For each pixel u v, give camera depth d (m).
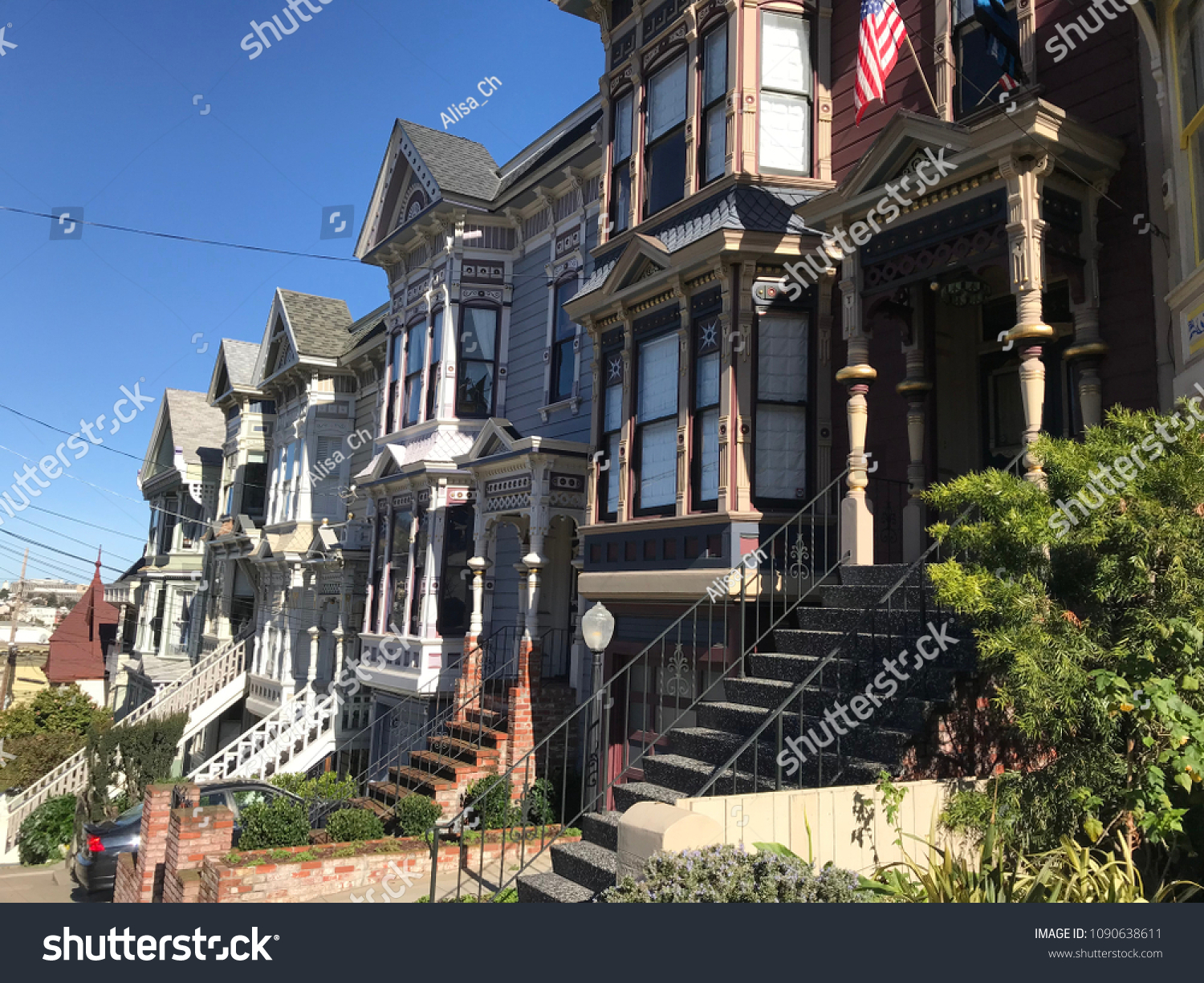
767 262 10.45
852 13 11.07
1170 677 5.06
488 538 15.82
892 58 8.64
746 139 10.88
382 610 18.38
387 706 18.17
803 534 10.16
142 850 10.86
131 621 39.50
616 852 5.94
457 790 12.08
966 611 5.68
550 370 16.20
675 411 11.31
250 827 10.62
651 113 12.72
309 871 9.73
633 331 12.17
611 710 12.10
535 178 16.30
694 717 10.51
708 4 11.65
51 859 17.61
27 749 23.78
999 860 5.40
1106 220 7.82
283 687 22.55
